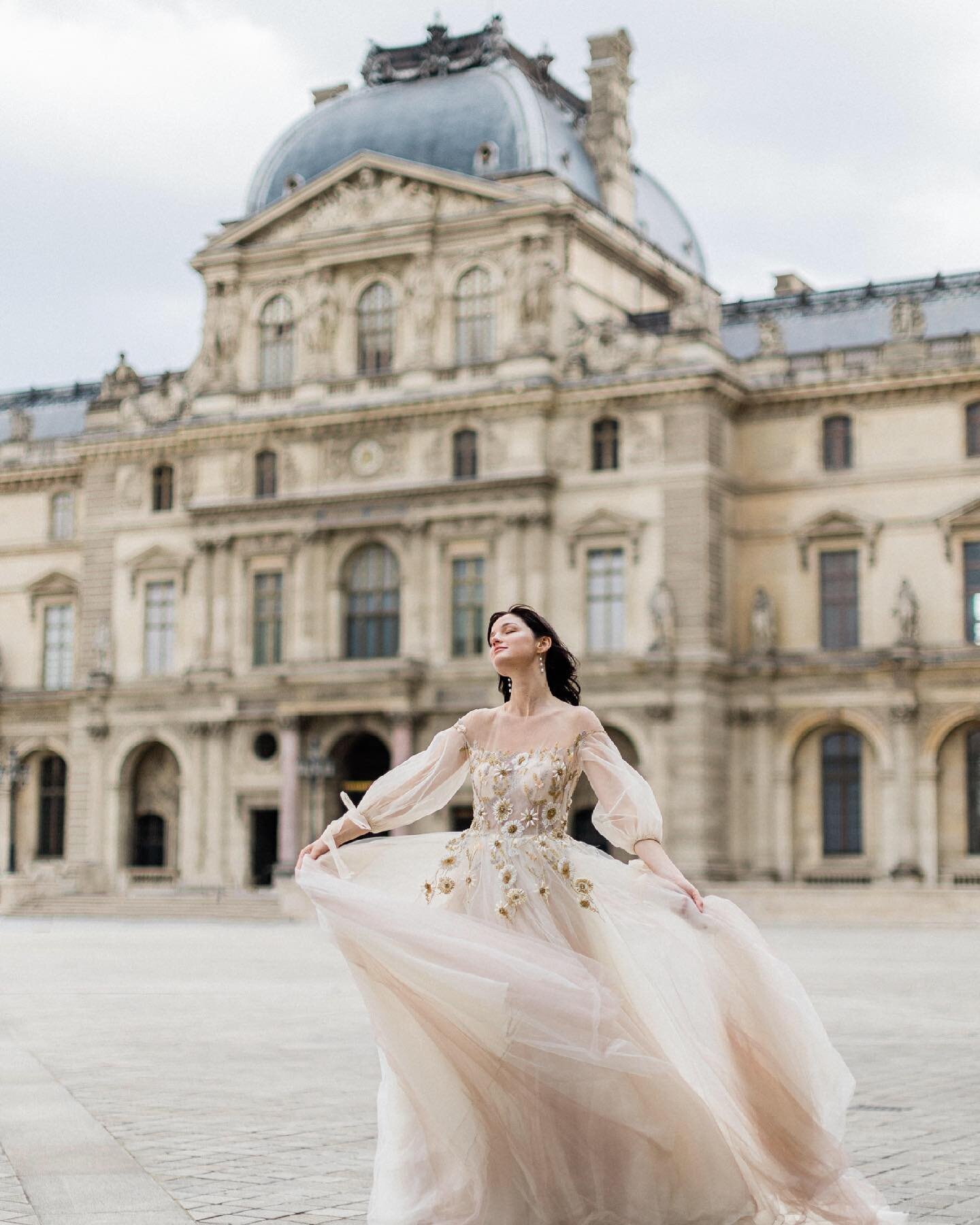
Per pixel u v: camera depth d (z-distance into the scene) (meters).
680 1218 10.62
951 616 81.81
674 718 82.81
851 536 83.88
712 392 83.50
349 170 90.81
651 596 83.69
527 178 87.88
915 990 36.50
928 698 81.31
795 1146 11.14
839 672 82.50
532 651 11.96
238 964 45.78
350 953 10.85
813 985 37.84
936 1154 15.80
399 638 89.00
